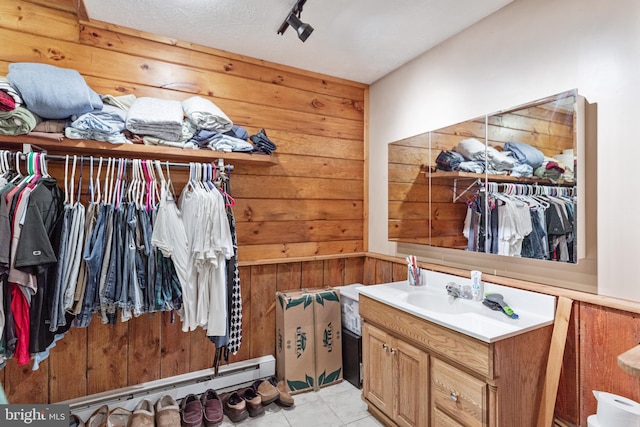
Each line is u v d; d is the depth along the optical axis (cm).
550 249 157
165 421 187
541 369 153
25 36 186
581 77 152
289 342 235
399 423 184
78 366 197
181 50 223
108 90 204
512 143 174
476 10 188
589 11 149
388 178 264
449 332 153
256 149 223
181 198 197
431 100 231
